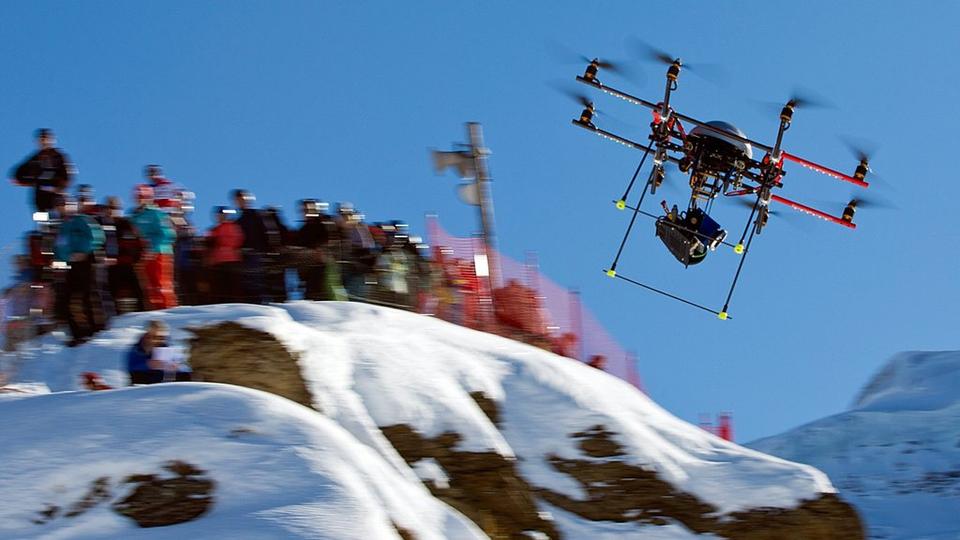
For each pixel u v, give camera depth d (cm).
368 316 1644
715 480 1520
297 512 1048
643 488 1485
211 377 1427
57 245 1585
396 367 1517
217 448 1130
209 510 1070
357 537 1025
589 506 1476
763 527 1470
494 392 1566
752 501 1489
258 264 1705
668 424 1625
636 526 1450
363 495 1084
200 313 1547
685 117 2106
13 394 1318
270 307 1605
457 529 1184
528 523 1420
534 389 1586
